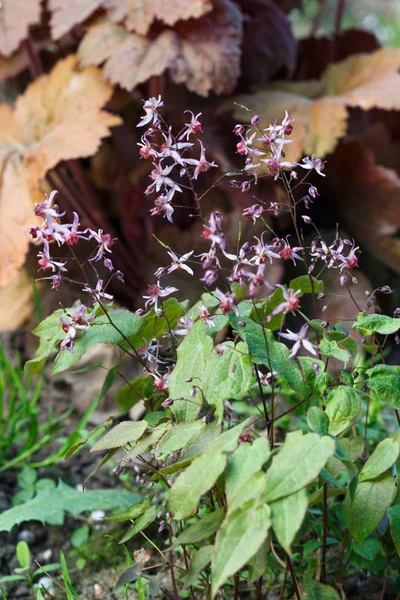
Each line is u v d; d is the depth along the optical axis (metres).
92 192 1.48
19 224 1.24
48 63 1.64
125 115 1.54
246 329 0.71
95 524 1.04
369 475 0.68
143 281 1.50
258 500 0.61
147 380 0.82
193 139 1.38
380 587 0.90
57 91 1.36
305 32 2.90
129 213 1.54
